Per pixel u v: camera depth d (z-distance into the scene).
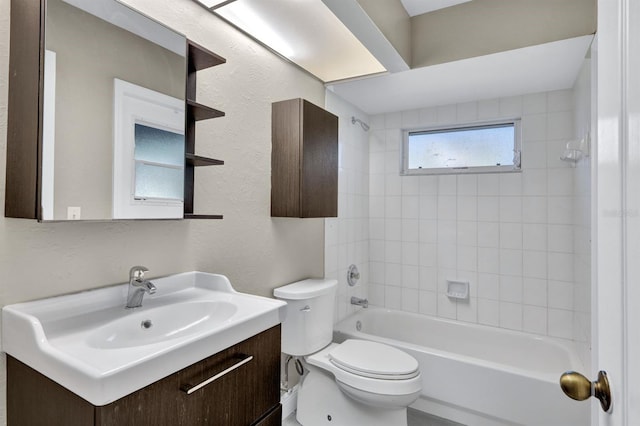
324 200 1.97
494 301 2.64
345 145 2.71
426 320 2.81
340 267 2.64
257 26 1.67
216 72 1.54
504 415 1.89
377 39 1.76
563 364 2.25
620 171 0.50
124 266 1.18
